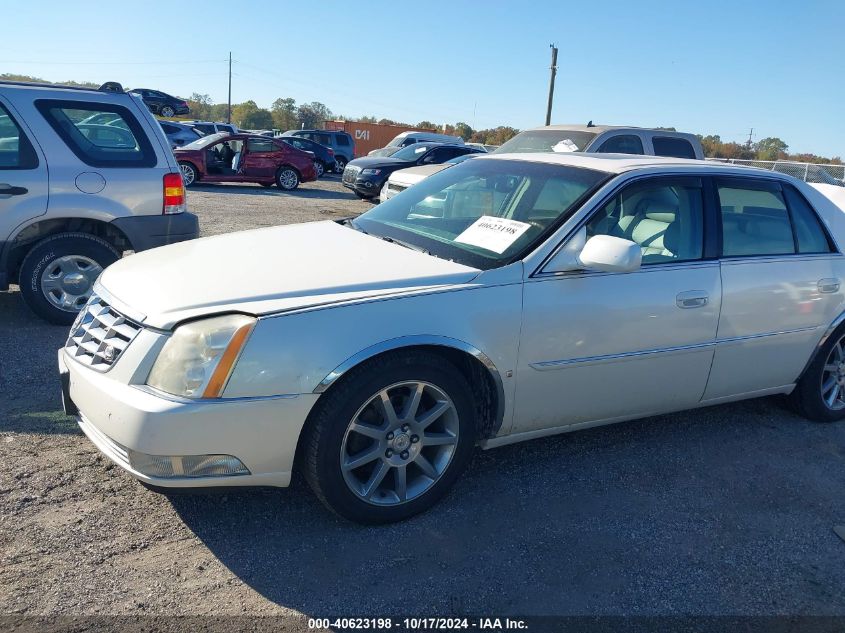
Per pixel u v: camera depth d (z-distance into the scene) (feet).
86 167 18.08
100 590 8.51
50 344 16.78
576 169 12.79
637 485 11.94
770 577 9.73
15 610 8.04
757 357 13.55
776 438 14.30
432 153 55.47
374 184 53.78
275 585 8.84
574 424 12.00
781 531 10.89
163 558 9.21
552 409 11.50
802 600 9.29
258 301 9.37
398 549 9.71
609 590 9.18
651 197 12.48
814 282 13.97
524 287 10.77
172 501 10.50
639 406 12.54
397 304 9.80
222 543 9.62
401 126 146.92
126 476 11.07
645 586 9.32
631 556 9.95
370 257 11.16
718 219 13.08
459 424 10.53
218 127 95.40
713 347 12.78
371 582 9.00
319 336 9.21
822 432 14.79
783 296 13.50
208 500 10.61
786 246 13.98
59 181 17.76
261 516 10.30
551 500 11.26
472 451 10.84
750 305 13.07
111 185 18.37
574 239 11.34
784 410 15.81
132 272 10.93
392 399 10.12
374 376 9.57
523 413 11.23
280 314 9.12
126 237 18.95
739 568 9.87
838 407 15.28
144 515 10.11
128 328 9.48
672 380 12.60
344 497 9.77
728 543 10.45
